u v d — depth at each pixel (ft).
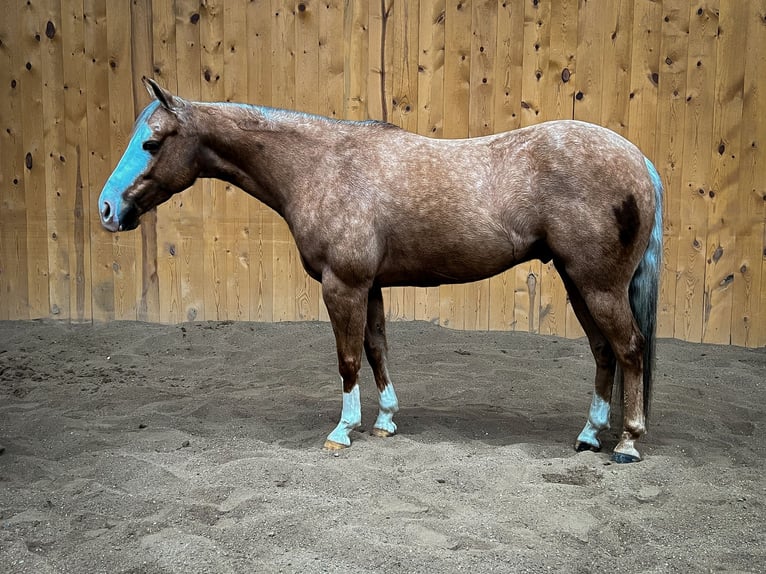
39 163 19.93
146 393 14.35
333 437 11.07
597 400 10.96
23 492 9.39
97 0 19.36
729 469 10.02
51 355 17.33
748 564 7.52
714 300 18.25
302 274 19.62
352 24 18.89
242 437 11.66
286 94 19.29
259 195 11.54
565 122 10.39
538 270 18.74
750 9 17.53
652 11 17.89
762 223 17.90
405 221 10.55
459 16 18.56
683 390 14.49
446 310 19.26
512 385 14.94
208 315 19.93
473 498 9.05
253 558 7.61
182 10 19.24
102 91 19.60
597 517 8.52
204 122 11.11
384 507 8.80
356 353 10.98
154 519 8.51
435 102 18.90
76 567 7.49
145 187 10.94
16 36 19.67
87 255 19.99
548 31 18.31
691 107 17.98
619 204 9.81
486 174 10.37
